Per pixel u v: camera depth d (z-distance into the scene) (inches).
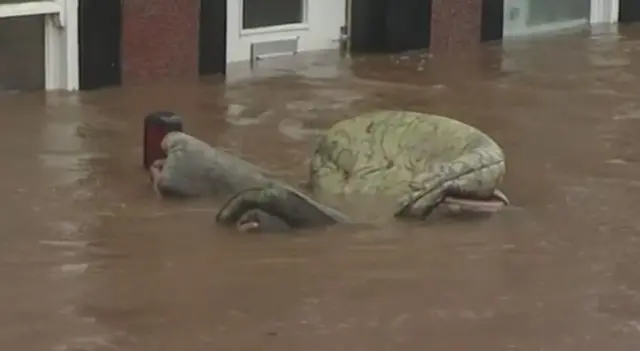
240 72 749.9
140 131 577.9
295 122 609.0
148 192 476.4
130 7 680.4
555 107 664.4
